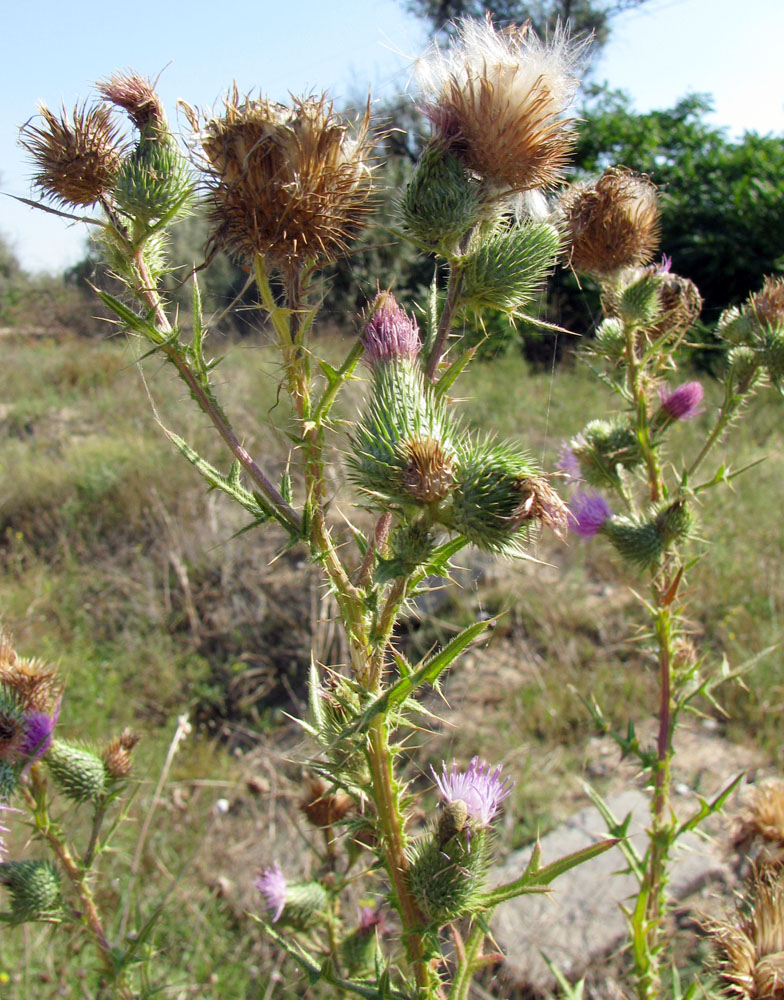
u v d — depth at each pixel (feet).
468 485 4.64
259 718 18.52
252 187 4.60
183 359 4.80
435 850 4.96
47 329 55.47
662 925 10.19
